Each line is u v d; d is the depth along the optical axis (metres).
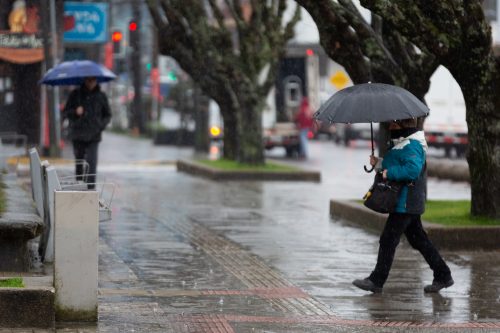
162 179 53.03
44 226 24.91
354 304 22.05
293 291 23.36
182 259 27.55
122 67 100.31
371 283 23.27
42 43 71.62
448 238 29.34
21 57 73.81
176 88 93.62
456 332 19.41
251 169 53.38
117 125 128.25
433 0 29.05
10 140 75.50
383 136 37.22
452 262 27.55
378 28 35.97
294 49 78.88
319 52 82.62
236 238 31.55
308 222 35.53
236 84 55.34
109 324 19.27
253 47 54.97
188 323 19.72
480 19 29.38
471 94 30.55
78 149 39.00
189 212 38.19
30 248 27.95
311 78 79.50
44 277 20.14
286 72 79.56
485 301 22.53
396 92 22.92
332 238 31.72
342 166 67.44
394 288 23.86
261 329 19.30
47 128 71.44
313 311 21.20
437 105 82.19
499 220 30.67
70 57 93.19
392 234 23.14
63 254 19.20
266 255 28.36
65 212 19.19
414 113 22.58
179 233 32.44
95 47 93.38
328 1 34.56
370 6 29.25
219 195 44.84
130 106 122.25
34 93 77.44
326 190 48.09
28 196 29.41
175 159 71.44
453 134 82.19
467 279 25.16
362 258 28.02
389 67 34.66
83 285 19.30
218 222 35.28
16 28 73.88
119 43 92.81
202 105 81.62
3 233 23.22
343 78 88.94
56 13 72.75
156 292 22.89
